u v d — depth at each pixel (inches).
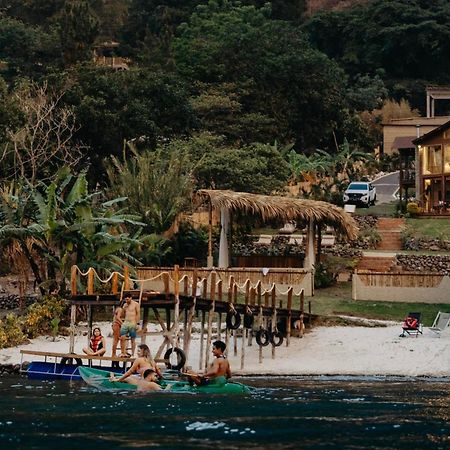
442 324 2640.3
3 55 6530.5
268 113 5664.4
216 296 2942.9
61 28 5738.2
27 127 3435.0
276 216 3169.3
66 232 2758.4
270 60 5787.4
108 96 4382.4
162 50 6432.1
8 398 1846.7
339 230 3267.7
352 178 5167.3
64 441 1427.2
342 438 1454.2
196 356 2412.6
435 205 4234.7
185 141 4375.0
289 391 1967.3
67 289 2792.8
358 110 7303.2
